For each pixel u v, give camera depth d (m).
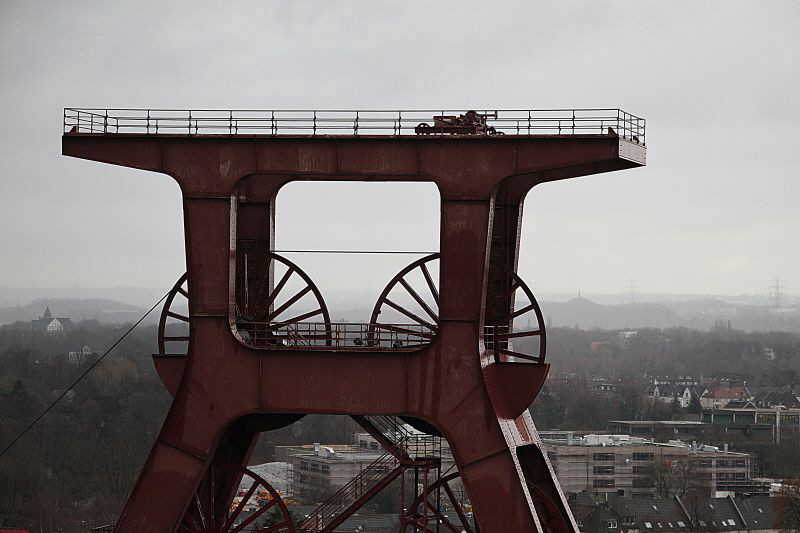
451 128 47.72
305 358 47.47
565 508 50.97
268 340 53.09
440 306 47.06
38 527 111.62
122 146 48.25
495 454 46.38
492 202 47.41
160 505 47.59
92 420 140.25
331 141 47.62
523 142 47.03
